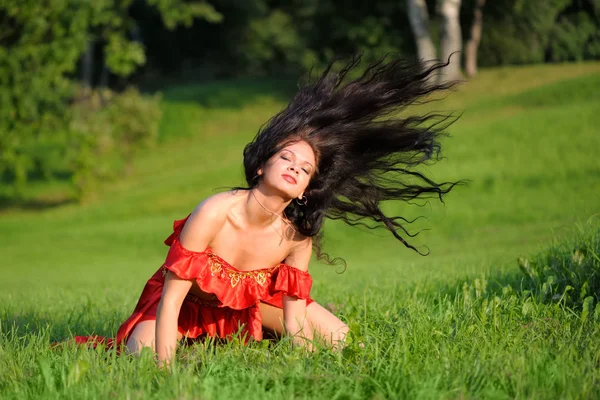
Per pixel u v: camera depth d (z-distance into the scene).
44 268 28.86
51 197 53.03
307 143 6.85
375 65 7.46
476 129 46.50
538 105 54.47
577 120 44.75
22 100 39.38
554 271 8.94
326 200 7.04
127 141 53.38
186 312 7.43
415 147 7.45
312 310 7.42
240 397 5.22
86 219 44.19
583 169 36.94
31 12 38.28
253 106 75.31
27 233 41.19
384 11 66.06
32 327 8.72
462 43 70.62
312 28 69.56
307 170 6.59
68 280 21.91
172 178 51.81
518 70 66.75
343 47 66.62
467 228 31.25
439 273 12.34
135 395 5.23
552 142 41.56
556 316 7.35
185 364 6.32
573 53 68.69
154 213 44.06
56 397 5.33
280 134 6.78
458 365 5.83
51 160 62.62
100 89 53.38
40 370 5.89
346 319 8.02
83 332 8.48
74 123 45.47
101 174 49.22
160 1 48.28
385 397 5.34
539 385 5.42
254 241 6.83
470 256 19.81
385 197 7.66
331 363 6.14
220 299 6.84
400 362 5.85
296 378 5.56
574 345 6.29
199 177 49.81
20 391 5.54
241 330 7.34
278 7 94.06
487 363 5.79
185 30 93.06
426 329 6.81
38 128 42.38
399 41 64.88
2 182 56.91
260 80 88.75
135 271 25.94
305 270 7.24
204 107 75.44
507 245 24.27
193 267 6.57
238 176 48.62
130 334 7.16
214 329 7.43
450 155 42.12
